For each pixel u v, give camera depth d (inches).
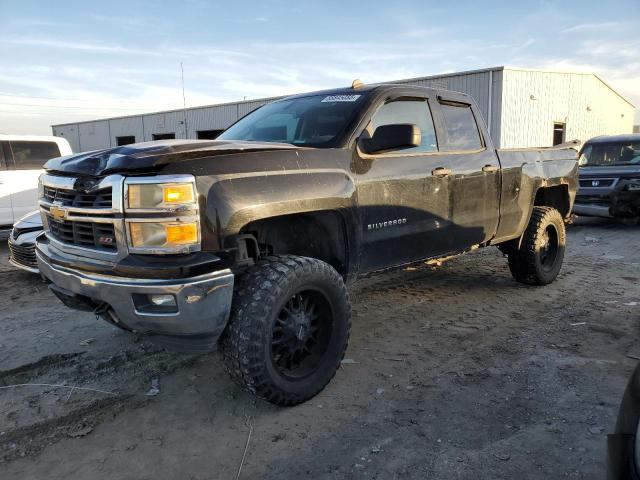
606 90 1072.2
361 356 163.6
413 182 162.4
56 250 131.6
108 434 121.4
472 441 116.0
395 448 114.0
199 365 157.5
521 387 140.8
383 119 160.4
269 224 144.6
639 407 74.8
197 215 110.6
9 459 111.8
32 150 400.8
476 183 188.2
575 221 481.4
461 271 273.7
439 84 805.2
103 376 150.3
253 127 176.1
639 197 409.1
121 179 110.7
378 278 257.6
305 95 181.9
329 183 136.2
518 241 227.3
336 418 126.9
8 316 203.6
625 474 71.5
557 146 246.5
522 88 779.4
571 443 114.3
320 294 133.7
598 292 232.1
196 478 105.7
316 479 104.4
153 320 112.3
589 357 160.2
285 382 127.0
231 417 128.5
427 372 151.2
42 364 157.8
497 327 187.5
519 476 103.8
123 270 111.0
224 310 115.2
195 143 128.5
